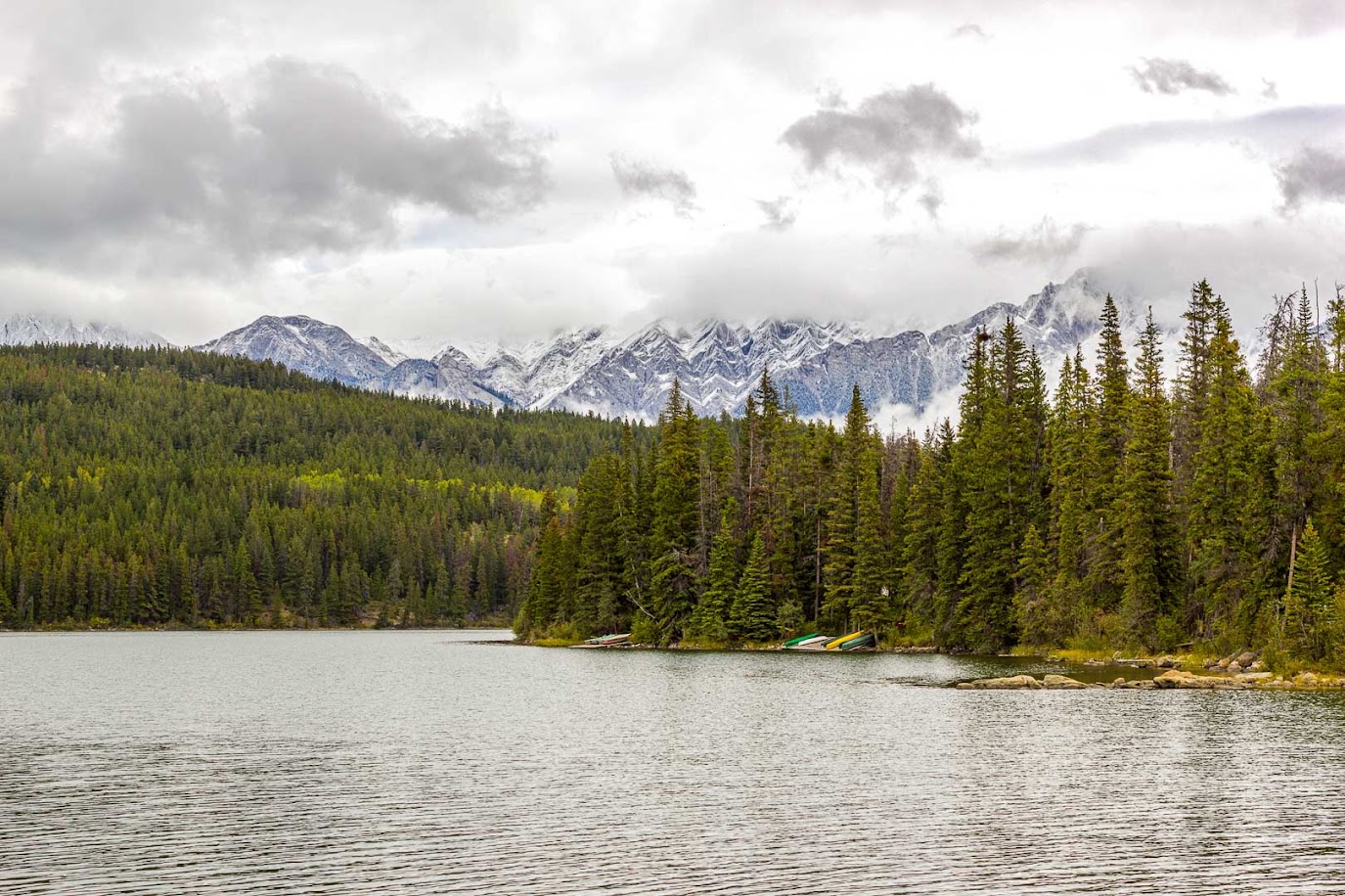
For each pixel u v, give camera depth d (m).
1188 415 96.44
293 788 40.03
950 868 29.50
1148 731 51.84
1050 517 103.31
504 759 46.31
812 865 29.80
